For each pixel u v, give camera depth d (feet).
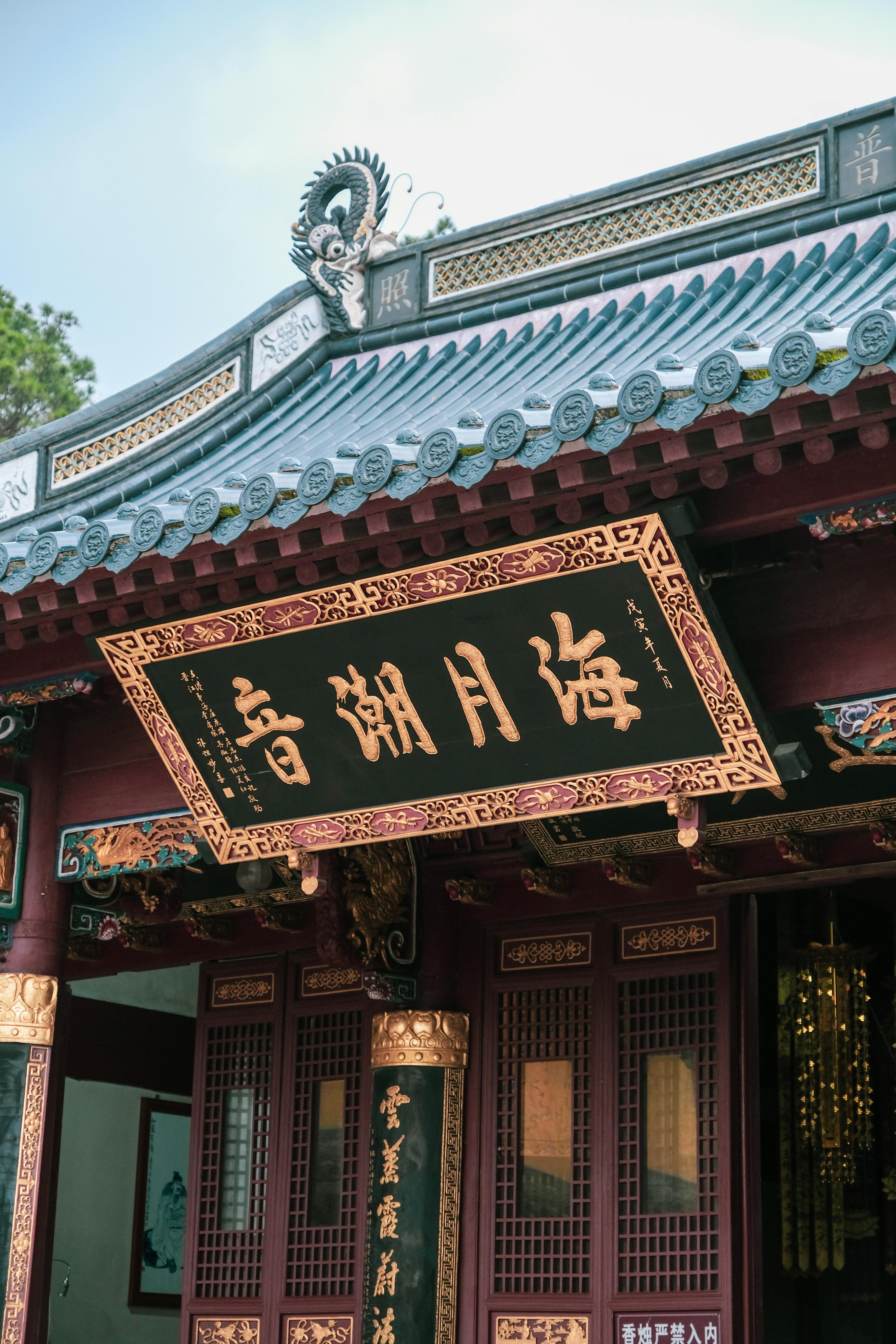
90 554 33.68
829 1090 55.42
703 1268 41.63
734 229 43.75
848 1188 57.52
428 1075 45.73
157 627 36.68
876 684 30.78
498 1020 46.32
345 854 45.19
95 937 52.60
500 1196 44.96
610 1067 44.21
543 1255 43.96
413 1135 45.19
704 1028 43.32
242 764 38.06
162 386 45.34
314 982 50.29
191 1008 70.85
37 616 36.24
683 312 42.34
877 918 59.21
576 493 29.84
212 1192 50.60
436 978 46.68
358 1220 46.98
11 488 43.88
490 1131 45.50
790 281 40.52
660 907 44.65
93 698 40.75
